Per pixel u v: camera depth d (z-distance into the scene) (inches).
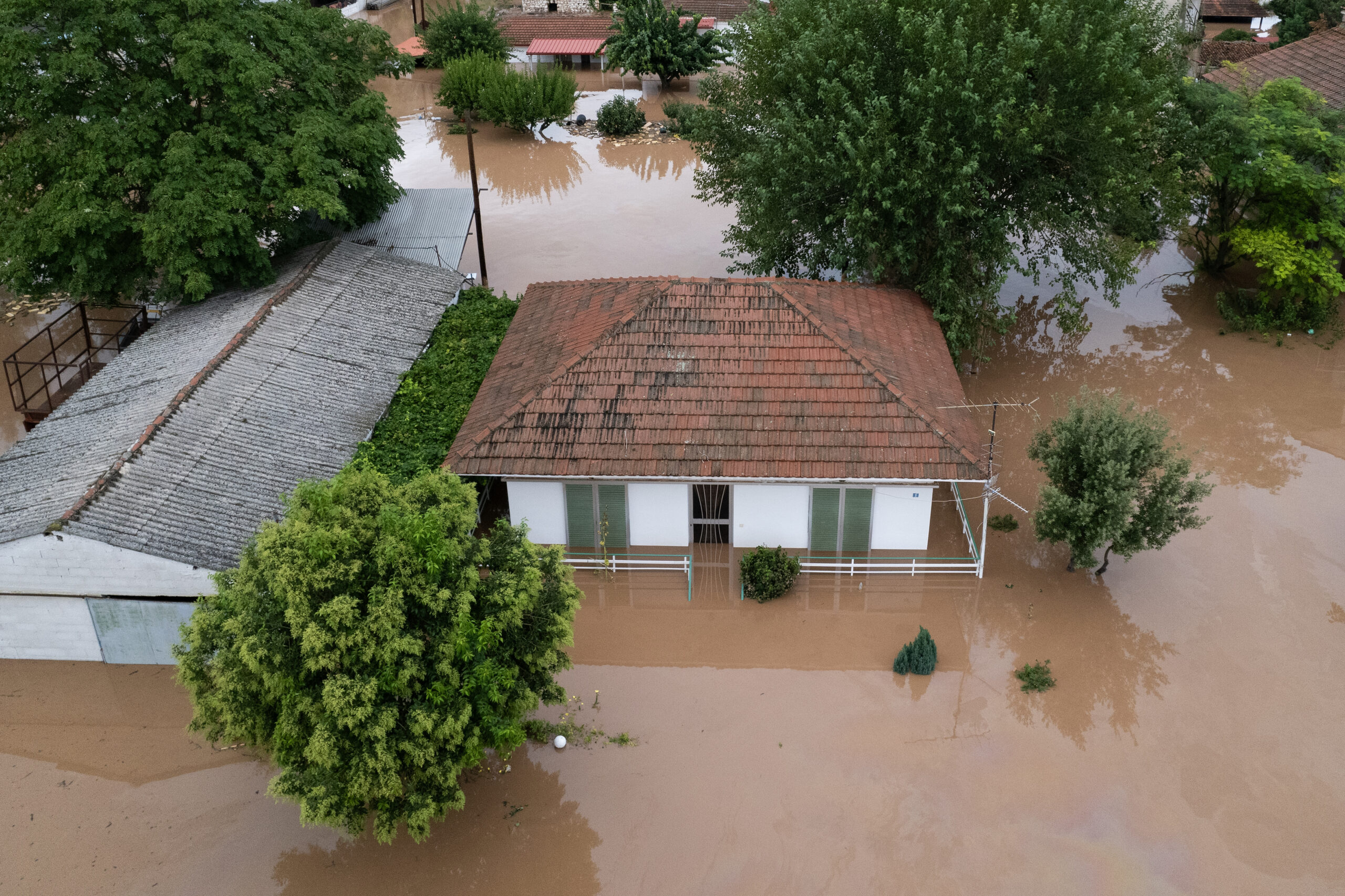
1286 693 726.5
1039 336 1249.4
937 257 1043.3
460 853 628.7
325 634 541.0
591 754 694.5
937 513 932.6
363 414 941.2
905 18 1014.4
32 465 830.5
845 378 864.9
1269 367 1168.8
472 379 1023.6
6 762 697.0
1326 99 1365.7
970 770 674.2
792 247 1157.1
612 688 751.7
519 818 650.2
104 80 1010.7
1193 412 1082.1
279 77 1098.7
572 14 2502.5
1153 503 776.9
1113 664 758.5
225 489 797.2
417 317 1112.2
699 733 710.5
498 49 2269.9
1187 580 839.7
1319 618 795.4
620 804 657.0
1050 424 892.0
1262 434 1043.3
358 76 1200.2
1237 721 705.0
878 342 936.3
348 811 553.6
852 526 865.5
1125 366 1178.0
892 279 1132.5
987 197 1005.2
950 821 638.5
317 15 1193.4
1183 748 685.9
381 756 540.7
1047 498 796.6
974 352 1109.1
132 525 735.7
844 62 1056.2
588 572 879.7
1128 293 1343.5
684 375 874.8
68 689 760.3
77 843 637.3
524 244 1505.9
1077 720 711.7
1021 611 816.3
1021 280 1381.6
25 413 1015.6
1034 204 1035.9
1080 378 1154.0
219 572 652.1
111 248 1036.5
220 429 853.2
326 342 1020.5
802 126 1053.8
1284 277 1149.7
